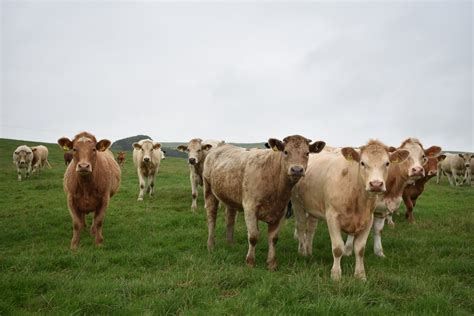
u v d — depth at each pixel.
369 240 9.74
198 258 7.56
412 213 13.06
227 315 4.98
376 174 6.20
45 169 29.50
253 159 7.70
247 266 7.23
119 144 66.62
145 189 17.31
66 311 5.02
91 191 8.79
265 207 7.48
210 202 9.15
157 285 5.91
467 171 25.34
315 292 5.57
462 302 5.68
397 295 5.73
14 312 5.00
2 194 17.48
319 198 7.32
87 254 7.83
